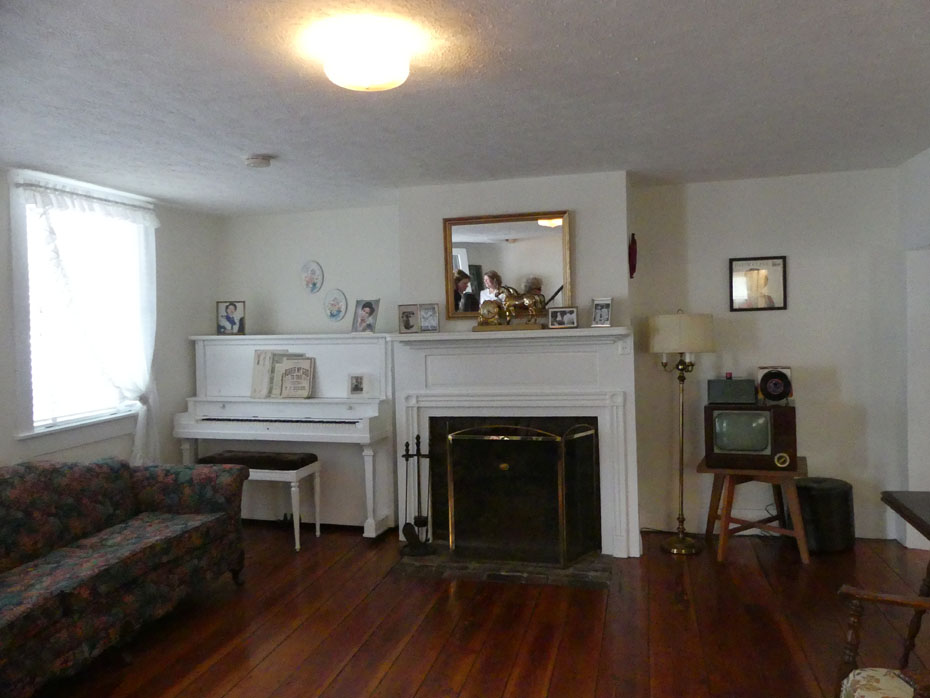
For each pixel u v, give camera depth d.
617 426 3.82
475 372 4.03
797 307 4.10
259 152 3.20
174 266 4.59
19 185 3.45
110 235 4.00
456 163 3.51
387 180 3.88
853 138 3.23
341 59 1.96
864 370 4.03
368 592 3.45
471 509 3.85
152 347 4.22
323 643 2.91
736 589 3.36
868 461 4.05
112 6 1.75
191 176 3.66
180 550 3.11
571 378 3.90
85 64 2.13
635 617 3.07
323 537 4.38
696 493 4.26
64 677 2.51
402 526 4.13
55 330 3.66
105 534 3.11
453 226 4.02
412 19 1.86
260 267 4.93
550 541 3.74
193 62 2.12
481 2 1.77
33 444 3.49
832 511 3.80
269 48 2.03
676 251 4.24
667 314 4.10
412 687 2.54
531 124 2.86
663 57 2.17
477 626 3.03
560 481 3.70
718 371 4.20
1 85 2.30
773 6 1.83
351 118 2.72
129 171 3.52
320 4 1.76
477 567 3.76
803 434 4.12
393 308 4.66
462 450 3.85
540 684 2.53
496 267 3.98
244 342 4.68
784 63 2.24
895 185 3.94
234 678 2.63
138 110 2.57
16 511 2.91
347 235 4.75
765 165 3.77
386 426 4.36
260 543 4.28
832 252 4.04
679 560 3.78
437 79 2.32
